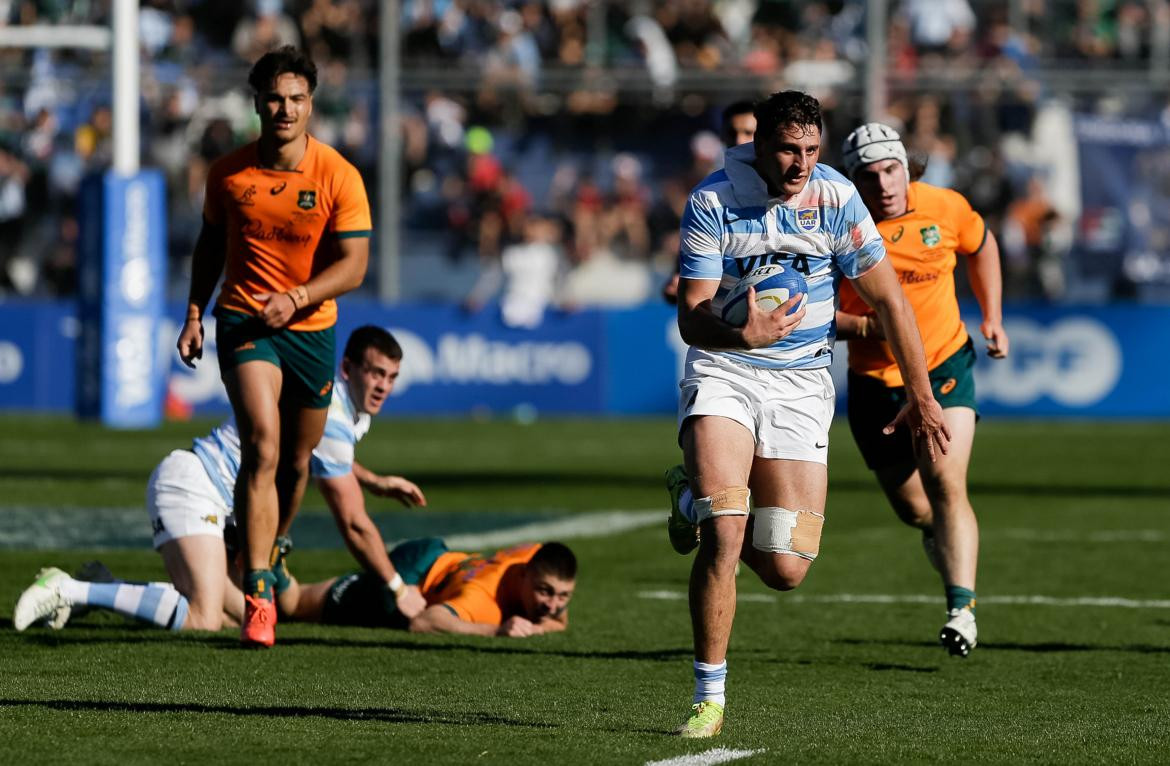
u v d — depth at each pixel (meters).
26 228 79.12
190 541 25.28
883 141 24.03
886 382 24.78
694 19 84.56
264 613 23.28
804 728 18.52
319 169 23.58
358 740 17.48
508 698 20.28
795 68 79.69
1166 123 75.88
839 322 24.28
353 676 21.70
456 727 18.28
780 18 85.31
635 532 39.41
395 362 25.19
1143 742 17.84
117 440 61.31
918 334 18.75
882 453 25.06
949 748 17.42
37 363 75.12
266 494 23.31
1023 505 45.25
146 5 80.56
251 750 16.94
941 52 82.81
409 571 26.77
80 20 80.62
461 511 43.50
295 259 23.73
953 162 78.19
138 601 24.92
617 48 84.12
